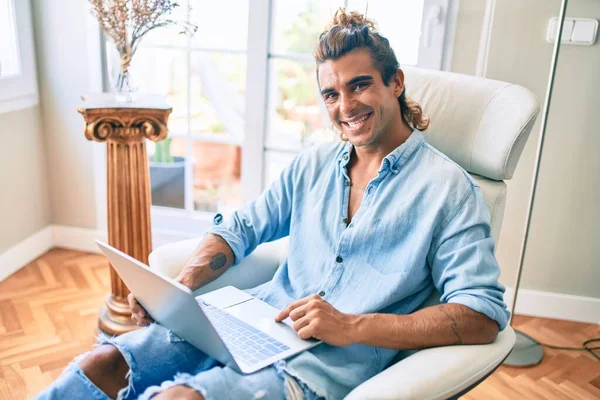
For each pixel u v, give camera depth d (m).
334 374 1.16
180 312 1.06
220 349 1.06
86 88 2.54
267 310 1.31
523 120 1.38
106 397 1.17
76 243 2.79
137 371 1.18
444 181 1.26
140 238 2.06
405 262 1.25
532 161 2.19
